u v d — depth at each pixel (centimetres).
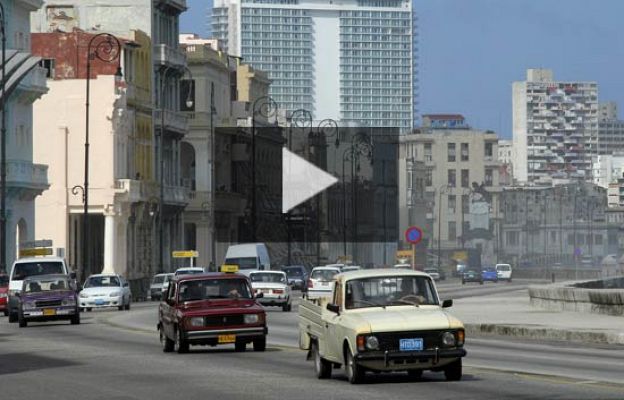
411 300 3738
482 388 3388
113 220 15100
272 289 9656
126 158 15712
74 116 15212
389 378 3728
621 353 4806
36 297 8056
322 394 3319
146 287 15150
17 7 13388
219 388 3562
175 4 17562
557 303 7650
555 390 3306
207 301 5178
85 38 15538
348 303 3738
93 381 3903
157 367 4419
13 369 4484
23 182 13038
